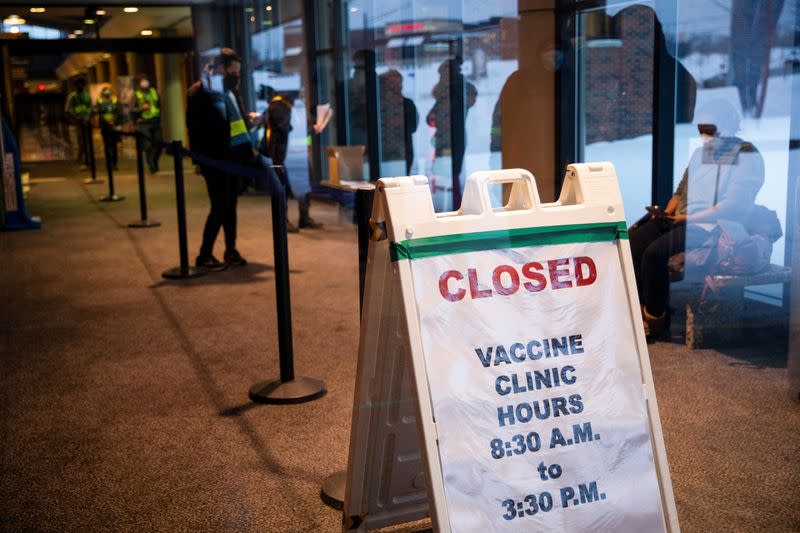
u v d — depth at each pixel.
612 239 1.68
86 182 9.78
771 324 3.42
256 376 3.29
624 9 4.12
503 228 1.58
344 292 4.61
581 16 4.34
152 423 2.81
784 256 3.41
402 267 1.49
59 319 4.28
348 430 2.70
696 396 2.90
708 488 2.23
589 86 4.38
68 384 3.25
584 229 1.65
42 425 2.82
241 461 2.48
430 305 1.51
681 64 3.74
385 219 1.52
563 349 1.60
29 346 3.80
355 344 3.67
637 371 1.65
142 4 7.61
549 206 1.68
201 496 2.26
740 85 3.50
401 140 6.45
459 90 5.62
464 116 5.61
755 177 3.42
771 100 3.43
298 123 6.29
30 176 10.48
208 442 2.63
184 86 8.33
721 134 3.49
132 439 2.68
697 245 3.54
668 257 3.54
